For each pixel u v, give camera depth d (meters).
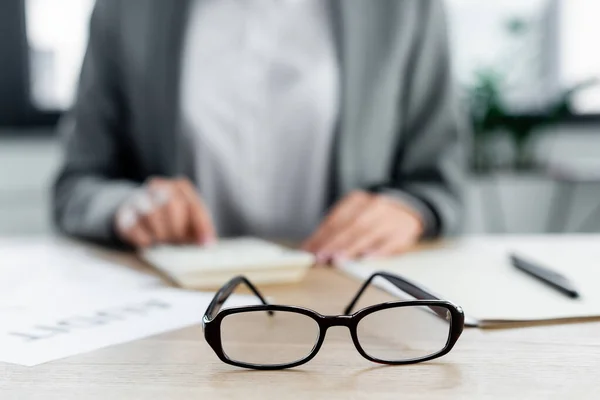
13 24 1.59
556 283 0.45
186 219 0.67
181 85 0.98
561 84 1.75
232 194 1.01
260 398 0.25
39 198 1.55
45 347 0.32
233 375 0.28
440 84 0.99
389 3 0.99
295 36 1.00
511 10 1.71
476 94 1.52
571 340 0.34
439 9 1.00
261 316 0.35
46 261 0.63
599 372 0.28
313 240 0.66
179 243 0.67
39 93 1.62
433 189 0.84
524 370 0.29
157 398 0.25
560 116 1.54
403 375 0.28
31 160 1.55
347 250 0.60
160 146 0.99
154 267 0.58
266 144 1.00
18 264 0.61
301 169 1.00
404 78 0.99
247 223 1.01
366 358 0.30
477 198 1.51
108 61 1.00
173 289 0.47
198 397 0.25
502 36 1.70
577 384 0.27
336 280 0.51
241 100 0.99
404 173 0.96
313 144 0.99
